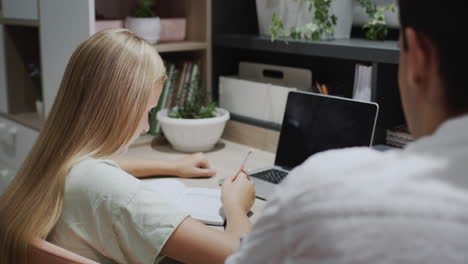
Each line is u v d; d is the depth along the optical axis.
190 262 1.06
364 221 0.44
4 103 2.42
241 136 2.14
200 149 2.01
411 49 0.50
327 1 1.94
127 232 1.04
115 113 1.11
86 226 1.05
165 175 1.71
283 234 0.50
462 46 0.46
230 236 1.09
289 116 1.79
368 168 0.48
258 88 2.11
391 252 0.43
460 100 0.47
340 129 1.66
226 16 2.31
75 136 1.09
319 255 0.46
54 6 1.99
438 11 0.46
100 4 2.31
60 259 1.01
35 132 2.20
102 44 1.12
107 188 1.04
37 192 1.07
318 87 2.03
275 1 2.09
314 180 0.50
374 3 2.04
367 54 1.77
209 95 2.27
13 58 2.37
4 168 2.51
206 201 1.42
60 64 2.01
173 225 1.04
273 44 2.04
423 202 0.43
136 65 1.13
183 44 2.16
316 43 1.91
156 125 2.16
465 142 0.45
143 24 2.04
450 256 0.41
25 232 1.04
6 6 2.28
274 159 1.94
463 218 0.42
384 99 1.86
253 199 1.42
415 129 0.53
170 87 2.19
